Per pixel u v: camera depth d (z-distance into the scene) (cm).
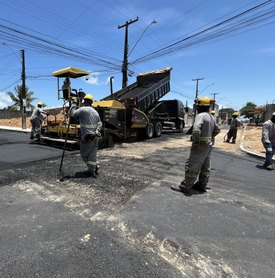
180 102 1944
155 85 1464
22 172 584
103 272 244
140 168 671
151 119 1459
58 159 747
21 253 270
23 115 2083
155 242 302
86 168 636
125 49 1877
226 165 782
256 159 930
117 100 1245
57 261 258
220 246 300
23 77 2098
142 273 245
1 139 1210
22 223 337
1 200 414
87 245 289
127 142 1221
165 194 471
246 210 417
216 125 477
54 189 473
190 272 250
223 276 246
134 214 377
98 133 548
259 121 3238
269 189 547
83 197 437
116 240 303
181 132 1964
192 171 469
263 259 277
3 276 234
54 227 329
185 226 347
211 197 470
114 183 523
